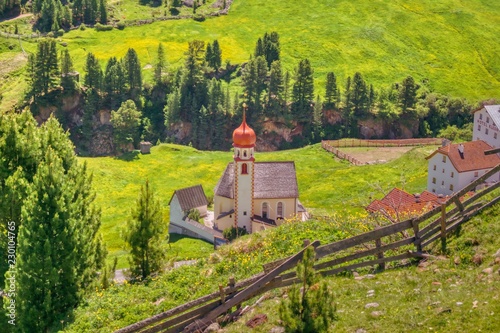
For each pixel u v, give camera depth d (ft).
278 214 559.38
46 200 238.07
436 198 434.30
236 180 547.90
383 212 220.43
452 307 143.54
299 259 169.99
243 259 224.94
